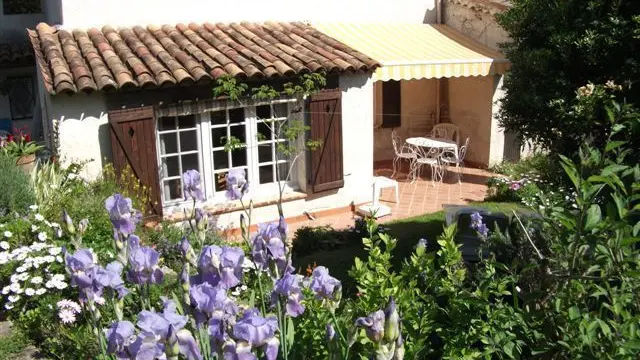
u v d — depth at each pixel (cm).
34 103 1956
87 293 392
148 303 418
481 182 1906
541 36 1107
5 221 1029
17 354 756
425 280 564
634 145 896
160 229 1204
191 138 1465
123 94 1334
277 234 434
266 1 1758
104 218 1060
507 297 625
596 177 409
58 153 1302
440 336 515
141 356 296
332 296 440
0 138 1352
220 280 371
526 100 1088
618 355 391
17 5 1900
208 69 1396
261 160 1560
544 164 1552
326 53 1572
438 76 1711
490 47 1909
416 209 1662
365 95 1638
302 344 520
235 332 308
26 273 845
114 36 1490
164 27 1597
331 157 1599
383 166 2144
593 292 476
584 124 951
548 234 519
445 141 1956
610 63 1002
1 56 1784
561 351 452
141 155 1359
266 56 1494
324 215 1641
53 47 1390
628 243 409
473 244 854
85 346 698
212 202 1489
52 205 1077
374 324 325
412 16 2034
